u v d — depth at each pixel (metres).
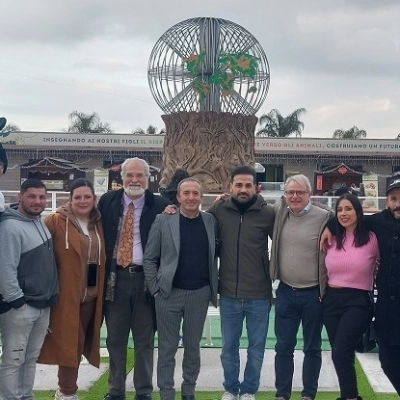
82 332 5.71
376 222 5.39
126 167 5.74
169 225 5.59
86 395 6.05
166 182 14.11
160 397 5.75
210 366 6.99
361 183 30.92
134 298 5.74
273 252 5.71
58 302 5.53
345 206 5.35
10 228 5.11
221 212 5.83
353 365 5.36
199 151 13.77
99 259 5.67
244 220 5.75
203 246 5.62
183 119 13.90
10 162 35.66
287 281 5.71
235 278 5.74
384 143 38.53
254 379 5.78
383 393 6.12
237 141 13.90
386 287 5.29
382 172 37.09
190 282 5.57
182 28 14.18
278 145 38.72
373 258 5.39
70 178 28.97
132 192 5.70
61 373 5.67
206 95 13.88
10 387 5.26
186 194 5.56
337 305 5.41
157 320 5.66
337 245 5.43
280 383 5.75
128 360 7.12
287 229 5.69
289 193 5.59
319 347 5.77
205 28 13.94
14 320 5.14
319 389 6.25
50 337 5.56
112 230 5.73
